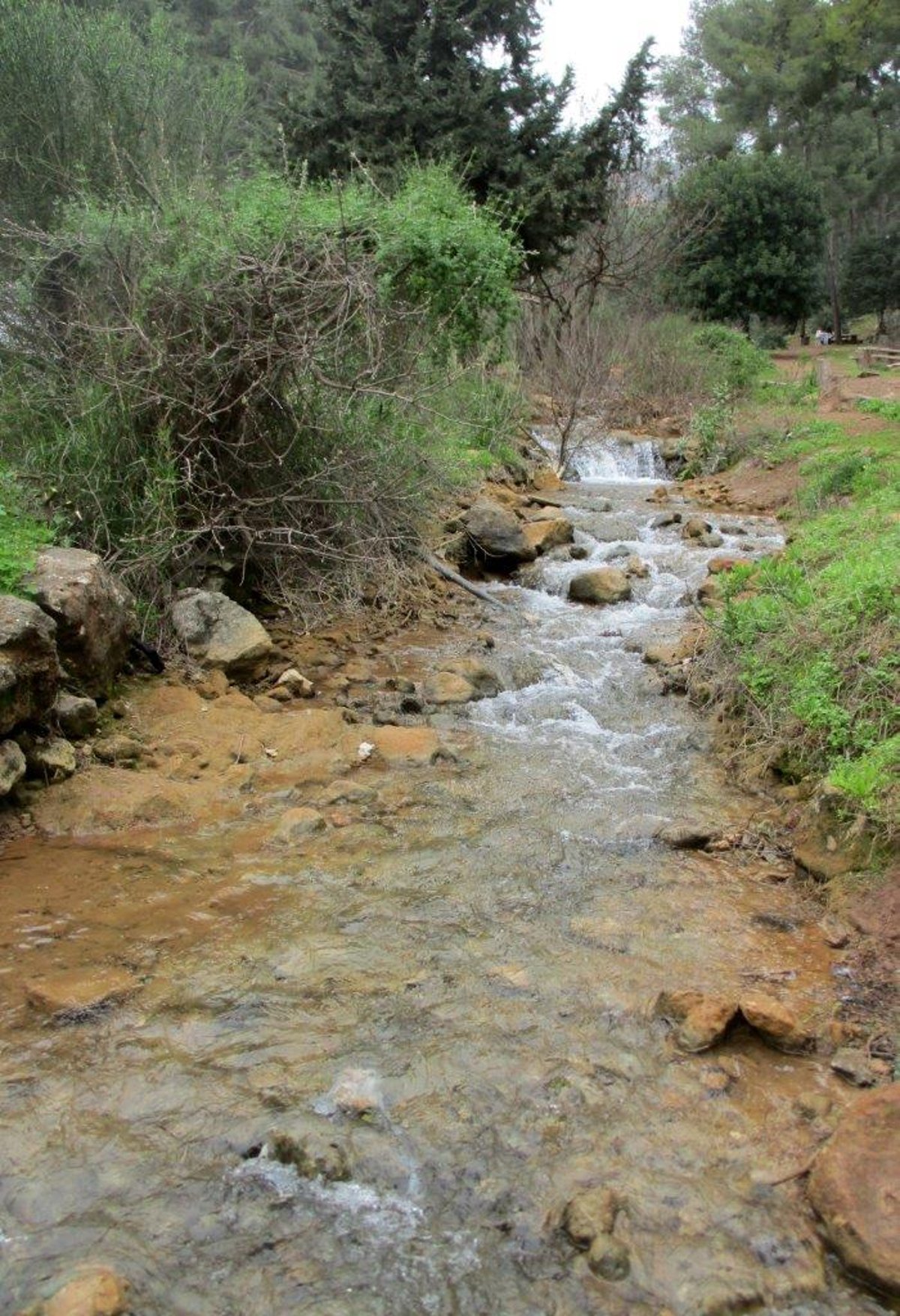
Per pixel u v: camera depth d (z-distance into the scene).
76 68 10.48
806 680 5.89
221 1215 2.86
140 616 7.20
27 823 5.11
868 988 3.95
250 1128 3.17
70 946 4.09
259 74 29.83
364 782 5.75
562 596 10.12
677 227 28.66
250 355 7.49
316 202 8.74
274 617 8.49
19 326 8.10
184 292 7.55
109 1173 2.99
